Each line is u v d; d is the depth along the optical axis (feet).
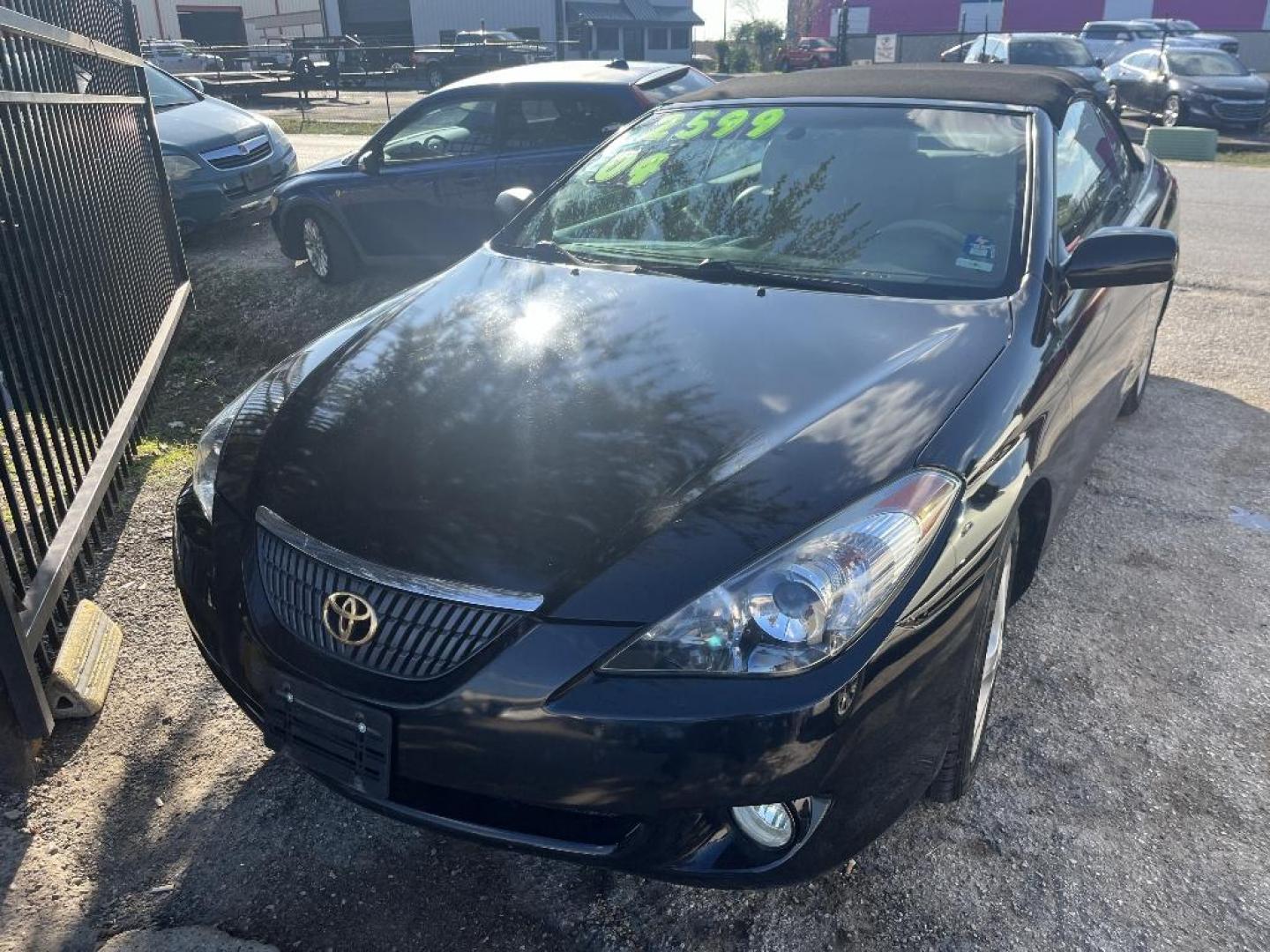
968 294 8.66
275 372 9.14
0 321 10.11
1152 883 7.14
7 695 7.85
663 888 7.24
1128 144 14.42
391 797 6.33
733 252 9.71
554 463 6.75
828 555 5.94
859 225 9.65
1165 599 10.57
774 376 7.47
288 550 6.81
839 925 6.88
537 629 5.95
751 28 154.81
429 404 7.56
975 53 65.62
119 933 6.87
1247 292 22.30
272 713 6.77
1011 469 7.12
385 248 21.98
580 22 89.35
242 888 7.23
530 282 9.53
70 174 12.87
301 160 42.19
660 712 5.70
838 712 5.76
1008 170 9.78
